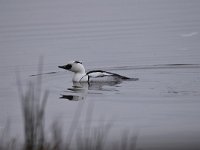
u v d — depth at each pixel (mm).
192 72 20594
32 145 10555
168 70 20938
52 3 30297
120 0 31109
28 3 30172
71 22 26891
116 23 26750
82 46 23688
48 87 18953
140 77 20172
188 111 15891
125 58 22344
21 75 20469
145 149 12922
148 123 14961
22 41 24297
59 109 16359
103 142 13195
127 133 14102
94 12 28578
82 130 14320
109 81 19688
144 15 27969
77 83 19672
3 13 28391
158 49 23297
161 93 17734
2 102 17438
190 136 13852
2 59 22141
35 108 11305
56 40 24469
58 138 11344
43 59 22141
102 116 15648
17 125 15180
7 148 12688
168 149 12969
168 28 26031
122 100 17141
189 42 24109
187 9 28766
